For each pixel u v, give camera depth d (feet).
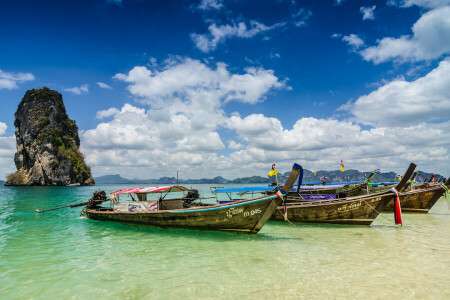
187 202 59.47
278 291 21.17
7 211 80.48
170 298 20.25
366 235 41.37
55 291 21.74
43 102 488.44
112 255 32.07
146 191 51.29
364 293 20.65
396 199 47.32
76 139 552.82
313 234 42.83
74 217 67.10
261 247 34.99
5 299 20.33
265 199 38.27
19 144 494.59
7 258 30.94
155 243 38.14
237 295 20.57
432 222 52.95
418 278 23.45
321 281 23.06
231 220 40.91
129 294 21.02
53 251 34.12
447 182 64.34
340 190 80.84
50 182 446.60
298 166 37.52
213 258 30.27
